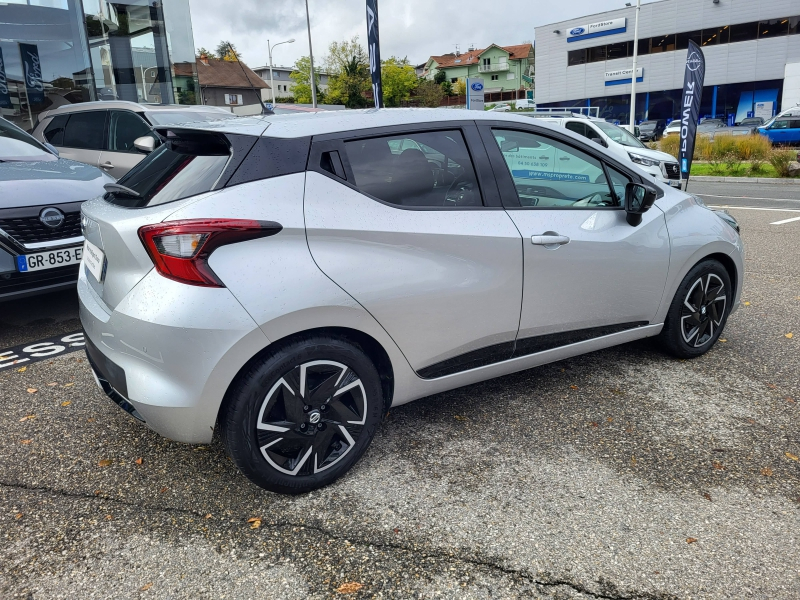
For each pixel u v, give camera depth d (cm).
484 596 206
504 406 343
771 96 3856
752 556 222
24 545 234
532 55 8825
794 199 1265
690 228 372
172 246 225
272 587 212
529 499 258
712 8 3844
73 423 330
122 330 237
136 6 1060
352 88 5159
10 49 953
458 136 296
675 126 3391
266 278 233
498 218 295
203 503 259
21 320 508
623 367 392
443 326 281
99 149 777
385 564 222
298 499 261
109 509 256
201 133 258
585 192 336
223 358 228
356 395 265
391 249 262
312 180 250
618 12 4184
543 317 315
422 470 281
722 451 293
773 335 444
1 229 412
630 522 242
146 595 209
